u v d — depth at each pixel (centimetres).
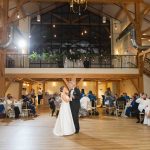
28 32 1884
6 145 520
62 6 1983
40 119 986
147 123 839
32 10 1792
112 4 1641
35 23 1969
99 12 1944
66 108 650
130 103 1115
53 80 1714
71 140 574
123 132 687
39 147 503
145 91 1447
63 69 1443
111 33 1944
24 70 1427
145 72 1461
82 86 2017
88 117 1081
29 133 663
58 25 1984
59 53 1500
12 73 1419
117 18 1891
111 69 1457
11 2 1416
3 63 1348
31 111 1109
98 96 2014
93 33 1981
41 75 1430
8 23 1337
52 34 1972
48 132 680
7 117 1051
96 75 1454
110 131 704
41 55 1501
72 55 1479
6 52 1438
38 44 1952
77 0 872
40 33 1966
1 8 1329
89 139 586
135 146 514
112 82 1984
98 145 522
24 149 486
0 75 1331
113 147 504
